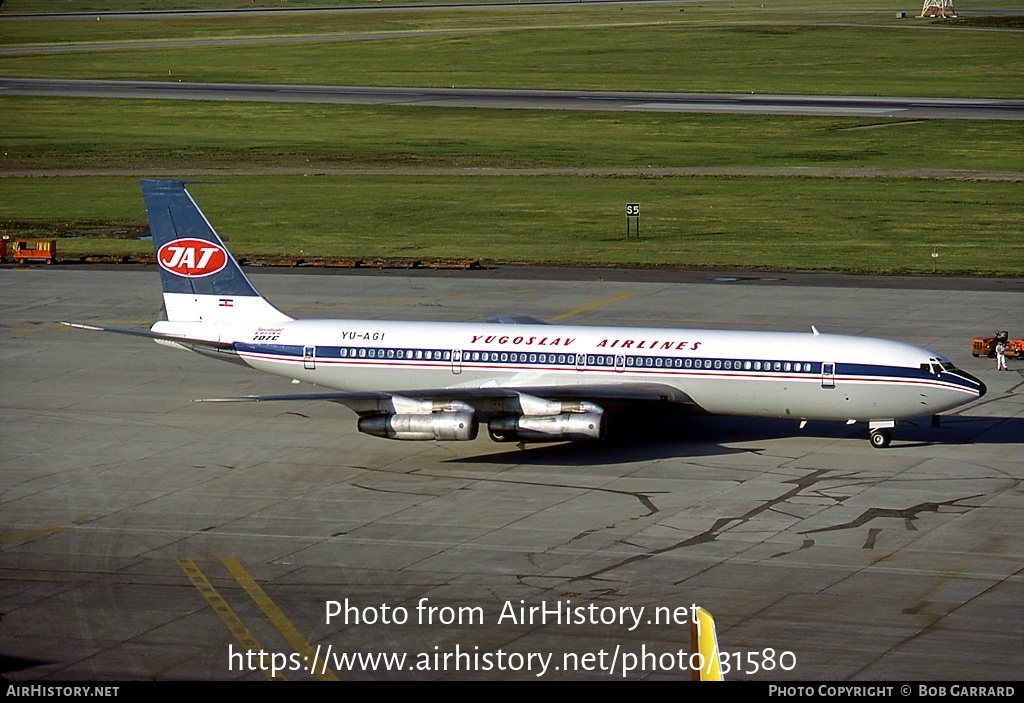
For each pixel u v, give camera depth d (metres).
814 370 121.56
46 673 77.06
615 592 89.19
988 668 76.00
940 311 185.12
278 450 126.50
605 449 125.75
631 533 100.94
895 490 111.25
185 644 81.44
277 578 92.62
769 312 185.25
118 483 115.62
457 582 91.44
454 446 127.88
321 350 133.12
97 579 92.69
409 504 109.19
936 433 130.25
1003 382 149.50
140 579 92.69
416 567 94.44
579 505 108.19
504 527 102.88
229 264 135.75
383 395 119.62
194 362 162.75
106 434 132.00
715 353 124.12
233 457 124.00
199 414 139.75
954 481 113.69
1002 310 185.38
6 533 102.31
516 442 129.12
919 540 98.56
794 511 105.88
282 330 134.75
